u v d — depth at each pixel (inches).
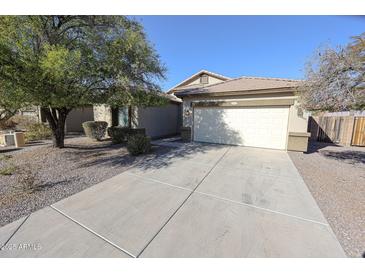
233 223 117.7
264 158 287.3
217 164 254.5
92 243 99.4
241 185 181.5
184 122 460.4
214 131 418.3
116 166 244.1
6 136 371.6
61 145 341.1
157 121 554.6
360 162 266.8
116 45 234.5
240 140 387.9
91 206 139.3
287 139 338.6
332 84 209.3
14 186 173.9
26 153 301.1
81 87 245.9
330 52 206.5
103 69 242.2
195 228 112.7
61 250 94.2
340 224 115.6
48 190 167.2
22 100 227.9
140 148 308.0
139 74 268.1
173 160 275.1
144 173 216.5
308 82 235.5
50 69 189.3
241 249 95.2
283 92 328.5
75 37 260.1
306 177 203.3
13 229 109.8
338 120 436.1
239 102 378.0
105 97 289.7
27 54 195.0
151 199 151.4
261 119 361.7
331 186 178.1
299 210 133.4
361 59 186.2
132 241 101.2
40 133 463.5
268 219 122.2
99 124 444.8
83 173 214.5
